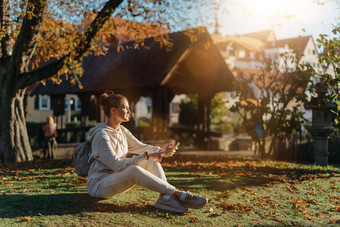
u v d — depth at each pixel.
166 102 17.09
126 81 17.11
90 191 4.17
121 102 4.12
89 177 4.20
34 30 10.38
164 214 4.00
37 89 21.06
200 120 20.27
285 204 4.94
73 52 10.71
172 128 22.94
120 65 18.66
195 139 20.70
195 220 3.92
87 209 4.04
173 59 16.58
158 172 4.19
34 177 6.57
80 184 5.64
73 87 18.98
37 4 9.82
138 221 3.74
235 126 30.89
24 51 10.67
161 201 4.11
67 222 3.62
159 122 17.19
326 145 10.87
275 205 4.82
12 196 4.63
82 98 20.06
